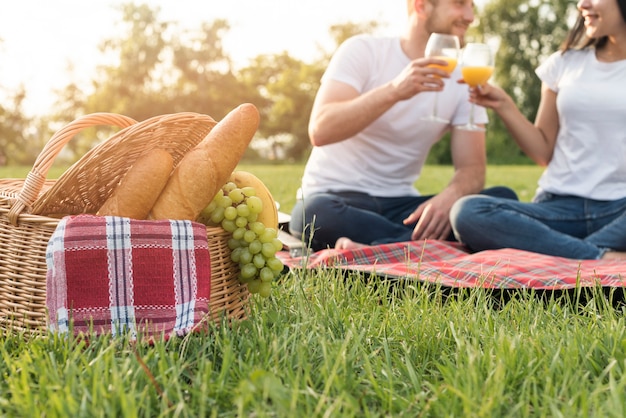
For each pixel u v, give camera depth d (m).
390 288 2.02
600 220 2.69
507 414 1.09
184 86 35.75
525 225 2.57
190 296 1.55
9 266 1.57
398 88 2.62
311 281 1.91
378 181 2.94
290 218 2.96
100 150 1.55
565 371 1.20
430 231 2.70
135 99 34.56
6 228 1.59
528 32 27.28
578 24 2.92
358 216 2.73
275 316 1.60
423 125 2.91
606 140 2.74
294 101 35.69
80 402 1.09
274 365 1.26
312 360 1.32
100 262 1.50
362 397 1.09
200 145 1.68
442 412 1.08
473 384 1.14
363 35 3.01
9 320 1.57
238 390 1.10
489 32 27.84
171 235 1.56
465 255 2.56
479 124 2.98
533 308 1.77
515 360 1.25
